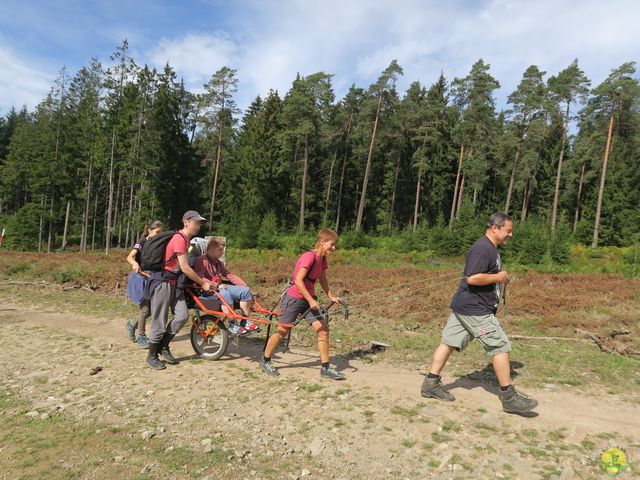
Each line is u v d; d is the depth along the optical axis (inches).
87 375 225.0
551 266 853.8
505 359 175.2
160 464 139.9
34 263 796.6
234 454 147.0
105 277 578.6
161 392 201.8
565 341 311.6
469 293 180.1
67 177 1795.0
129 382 214.7
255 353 266.8
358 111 2025.1
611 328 359.3
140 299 266.1
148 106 1636.3
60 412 179.9
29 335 306.2
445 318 394.9
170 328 240.4
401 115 1955.0
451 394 194.9
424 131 1966.0
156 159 1680.6
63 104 1761.8
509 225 177.6
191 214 233.1
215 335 258.2
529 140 1825.8
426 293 511.2
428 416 174.9
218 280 256.4
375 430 163.6
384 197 2309.3
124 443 153.9
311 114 1878.7
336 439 157.3
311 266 215.9
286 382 214.4
